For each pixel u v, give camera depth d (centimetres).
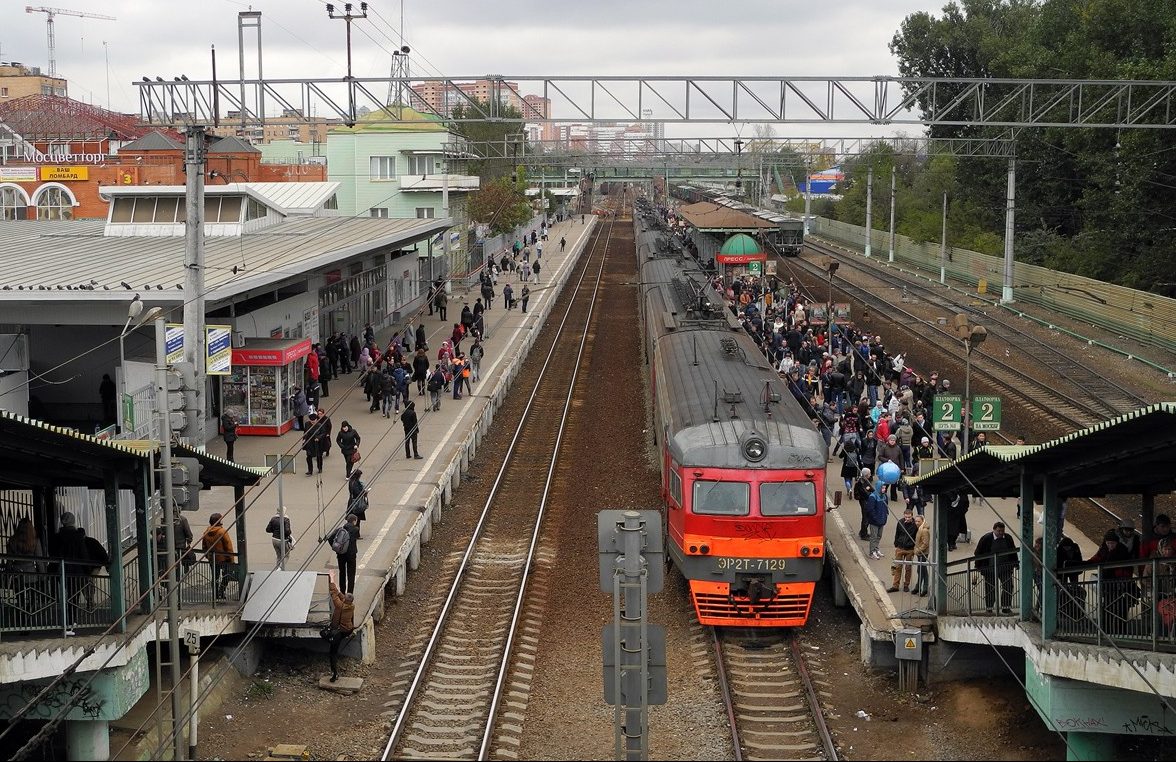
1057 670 1482
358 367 4406
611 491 2994
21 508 1823
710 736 1652
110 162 6594
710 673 1889
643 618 1212
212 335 2308
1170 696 1320
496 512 2845
